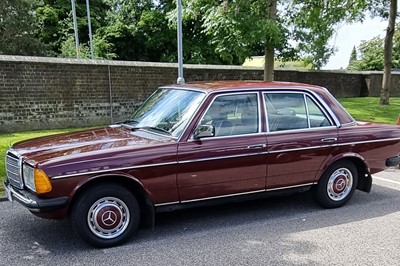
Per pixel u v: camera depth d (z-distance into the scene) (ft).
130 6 106.11
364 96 74.18
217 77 51.24
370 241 14.28
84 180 12.96
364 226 15.75
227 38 35.47
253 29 33.40
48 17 101.24
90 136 15.53
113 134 15.70
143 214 15.02
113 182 13.69
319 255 13.09
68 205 12.96
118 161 13.38
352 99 66.85
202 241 14.23
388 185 22.06
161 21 99.71
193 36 100.53
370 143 18.20
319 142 16.93
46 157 13.12
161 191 14.17
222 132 15.24
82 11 106.42
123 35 102.58
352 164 18.12
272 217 16.76
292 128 16.70
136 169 13.62
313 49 38.99
